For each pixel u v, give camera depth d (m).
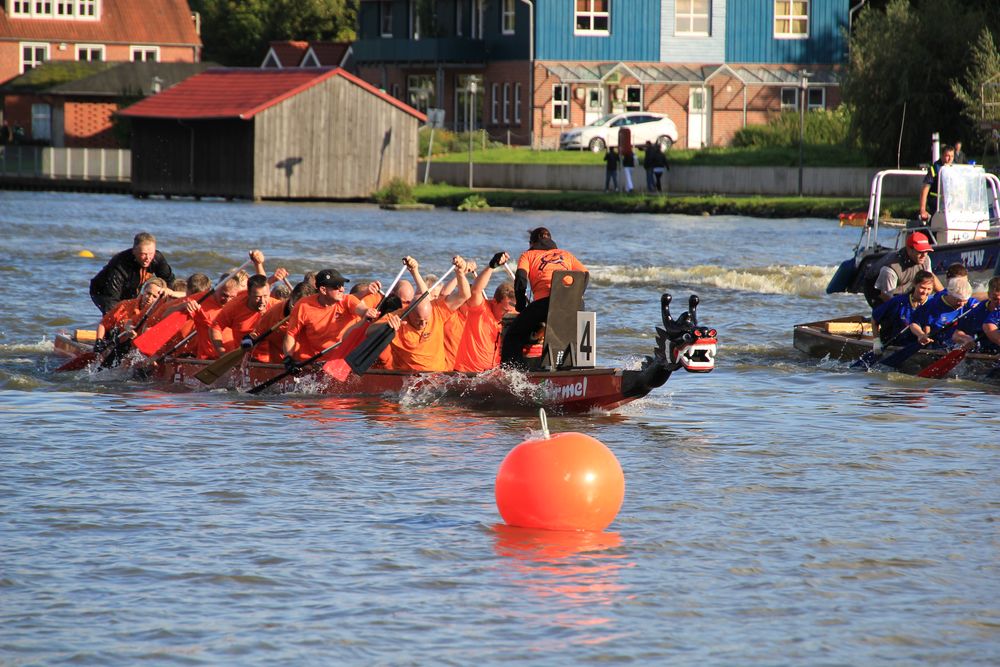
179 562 30.31
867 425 47.72
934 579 29.77
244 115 198.00
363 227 149.00
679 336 45.75
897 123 176.00
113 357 56.81
